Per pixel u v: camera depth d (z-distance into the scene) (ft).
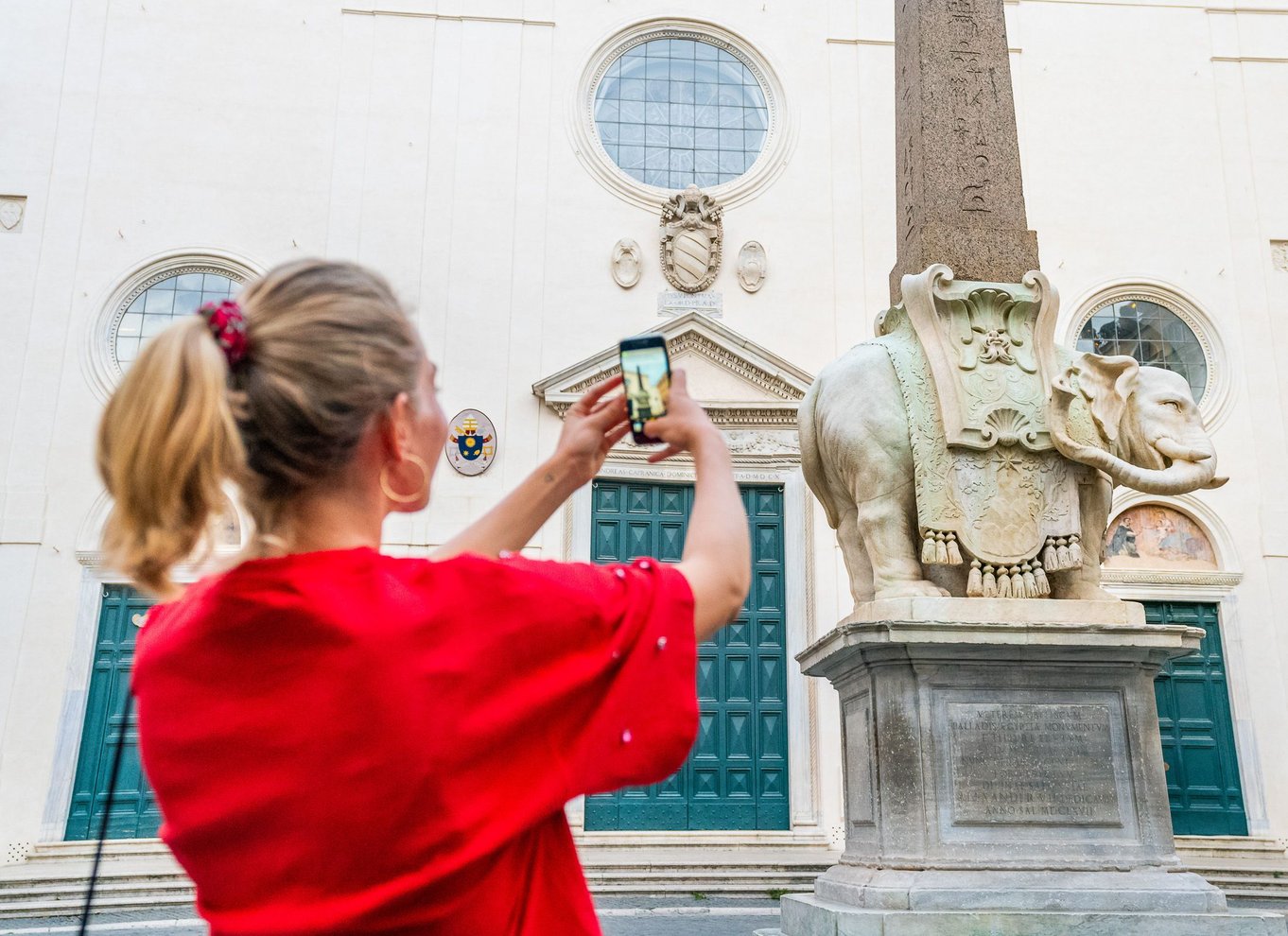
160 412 2.81
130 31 51.96
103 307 48.75
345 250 50.72
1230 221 54.24
